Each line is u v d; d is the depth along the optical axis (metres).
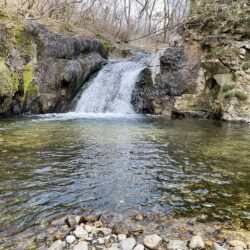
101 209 3.67
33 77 12.14
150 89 14.14
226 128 9.74
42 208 3.66
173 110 13.22
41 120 10.50
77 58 14.80
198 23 14.12
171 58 13.66
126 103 14.80
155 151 6.43
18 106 11.64
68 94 13.88
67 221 3.31
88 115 12.77
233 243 3.00
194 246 2.91
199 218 3.52
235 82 12.08
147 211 3.66
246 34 12.58
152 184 4.55
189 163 5.63
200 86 13.21
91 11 27.00
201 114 12.68
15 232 3.11
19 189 4.21
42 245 2.88
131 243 2.89
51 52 13.17
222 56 12.27
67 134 7.95
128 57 21.61
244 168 5.38
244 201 4.02
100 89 15.07
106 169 5.18
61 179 4.64
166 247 2.89
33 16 15.46
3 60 11.32
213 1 14.21
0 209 3.60
